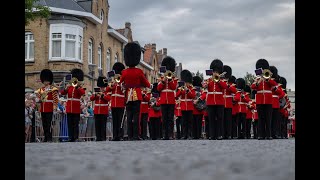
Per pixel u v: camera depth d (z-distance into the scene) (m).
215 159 5.39
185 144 9.70
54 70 29.97
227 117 17.58
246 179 3.73
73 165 4.88
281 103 19.00
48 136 15.91
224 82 15.45
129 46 13.95
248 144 9.62
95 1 33.62
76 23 30.83
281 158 5.51
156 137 19.45
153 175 4.01
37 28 29.92
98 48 34.84
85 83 31.67
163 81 16.20
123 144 9.80
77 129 16.30
